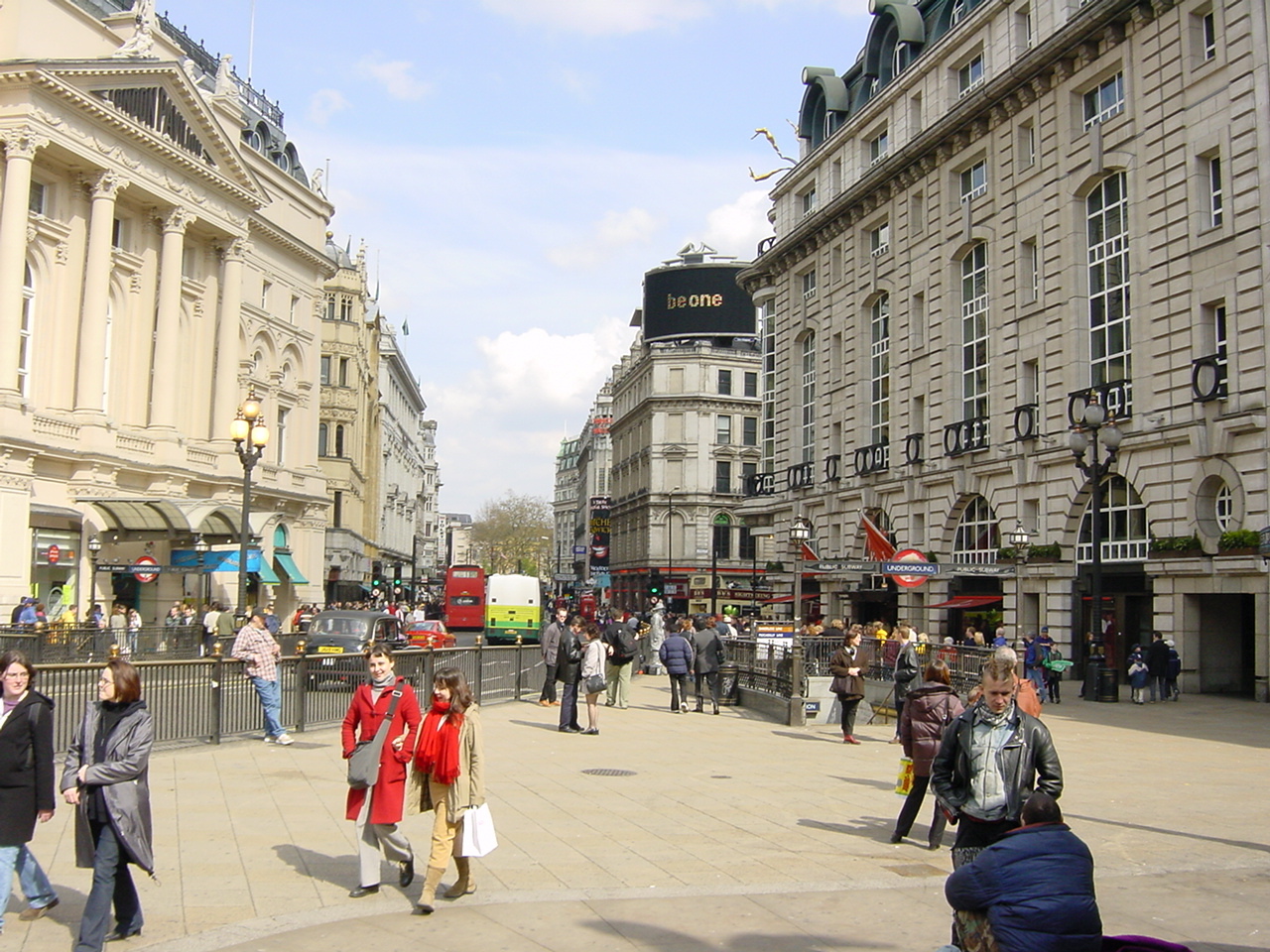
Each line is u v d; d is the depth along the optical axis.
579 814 11.98
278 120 59.19
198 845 10.23
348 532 70.75
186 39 53.62
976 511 38.47
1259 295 26.36
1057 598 32.84
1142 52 30.48
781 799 13.11
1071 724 21.89
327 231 64.88
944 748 7.62
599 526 91.50
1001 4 36.66
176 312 41.88
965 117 37.81
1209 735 20.08
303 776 14.09
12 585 33.75
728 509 87.31
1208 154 28.34
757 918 8.00
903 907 8.33
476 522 164.00
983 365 38.09
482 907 8.30
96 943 6.96
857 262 46.66
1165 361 29.33
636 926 7.78
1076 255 33.03
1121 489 31.50
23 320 36.31
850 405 47.12
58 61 34.81
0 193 34.84
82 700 13.98
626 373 98.75
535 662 28.48
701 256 94.56
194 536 39.09
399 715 8.61
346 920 7.95
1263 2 26.53
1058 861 5.10
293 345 54.47
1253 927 7.86
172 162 41.22
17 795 7.39
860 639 23.09
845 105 50.72
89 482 37.03
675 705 24.81
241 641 17.23
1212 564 27.06
